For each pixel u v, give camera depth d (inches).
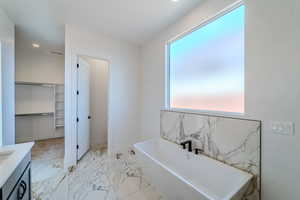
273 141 51.7
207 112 78.1
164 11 86.0
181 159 86.5
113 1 77.4
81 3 78.8
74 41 104.6
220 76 73.8
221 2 68.6
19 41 132.7
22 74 156.8
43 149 140.9
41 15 90.0
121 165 107.3
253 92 57.1
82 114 120.3
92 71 154.5
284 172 49.0
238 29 65.9
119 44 128.1
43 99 171.8
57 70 175.3
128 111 135.9
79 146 114.7
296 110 46.6
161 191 71.9
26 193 49.6
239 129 61.6
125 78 133.2
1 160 47.9
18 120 159.3
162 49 110.0
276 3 50.6
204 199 48.2
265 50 53.6
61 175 92.8
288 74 48.2
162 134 109.4
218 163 67.3
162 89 110.3
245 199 53.6
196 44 86.7
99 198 72.2
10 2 77.1
